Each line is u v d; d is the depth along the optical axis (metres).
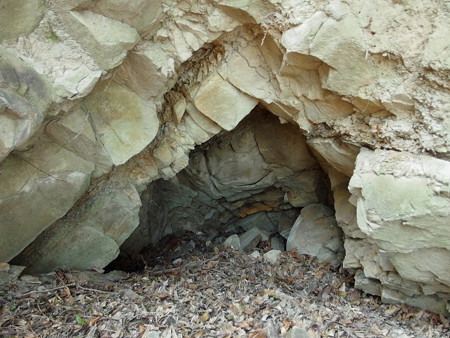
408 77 3.46
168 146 4.80
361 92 3.69
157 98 4.19
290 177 6.16
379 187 3.69
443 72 3.27
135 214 4.82
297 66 3.85
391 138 3.75
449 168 3.39
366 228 3.82
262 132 5.79
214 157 6.14
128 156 4.18
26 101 3.11
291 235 6.12
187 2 3.61
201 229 7.17
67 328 3.53
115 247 4.79
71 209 4.48
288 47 3.61
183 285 4.73
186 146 4.82
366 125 3.96
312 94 4.04
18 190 3.75
